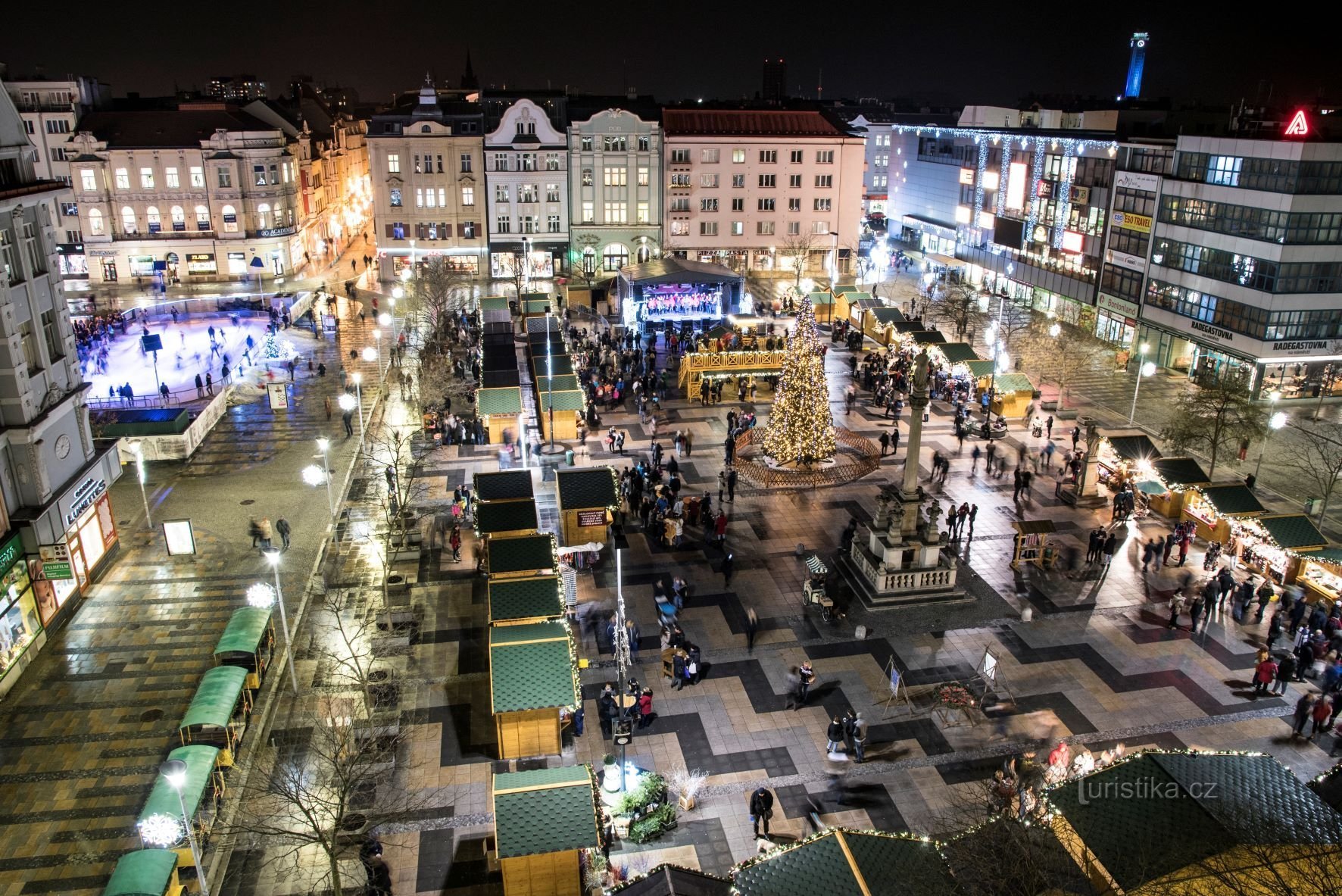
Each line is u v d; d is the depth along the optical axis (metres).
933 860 19.77
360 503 44.00
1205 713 29.05
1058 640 33.03
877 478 47.09
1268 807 19.56
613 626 33.81
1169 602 35.62
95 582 36.34
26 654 30.83
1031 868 19.05
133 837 23.94
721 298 74.62
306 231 103.94
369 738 25.77
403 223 96.25
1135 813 19.62
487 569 35.56
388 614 33.00
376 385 61.84
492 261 97.19
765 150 96.75
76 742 27.39
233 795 25.45
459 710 29.11
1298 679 30.59
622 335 73.88
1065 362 62.16
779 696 29.95
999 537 40.81
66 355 35.22
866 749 27.42
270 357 65.19
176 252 92.12
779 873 19.12
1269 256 57.31
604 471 40.50
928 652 32.31
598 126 93.88
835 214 99.88
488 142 93.81
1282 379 60.06
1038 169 84.19
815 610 34.97
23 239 32.34
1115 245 73.06
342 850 22.61
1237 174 59.78
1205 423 45.56
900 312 71.75
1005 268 90.81
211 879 22.75
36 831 24.06
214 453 50.25
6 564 30.12
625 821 24.20
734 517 42.78
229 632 29.77
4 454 30.97
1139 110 82.94
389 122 93.88
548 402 51.16
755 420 54.47
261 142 91.75
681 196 96.75
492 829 24.38
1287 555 36.19
